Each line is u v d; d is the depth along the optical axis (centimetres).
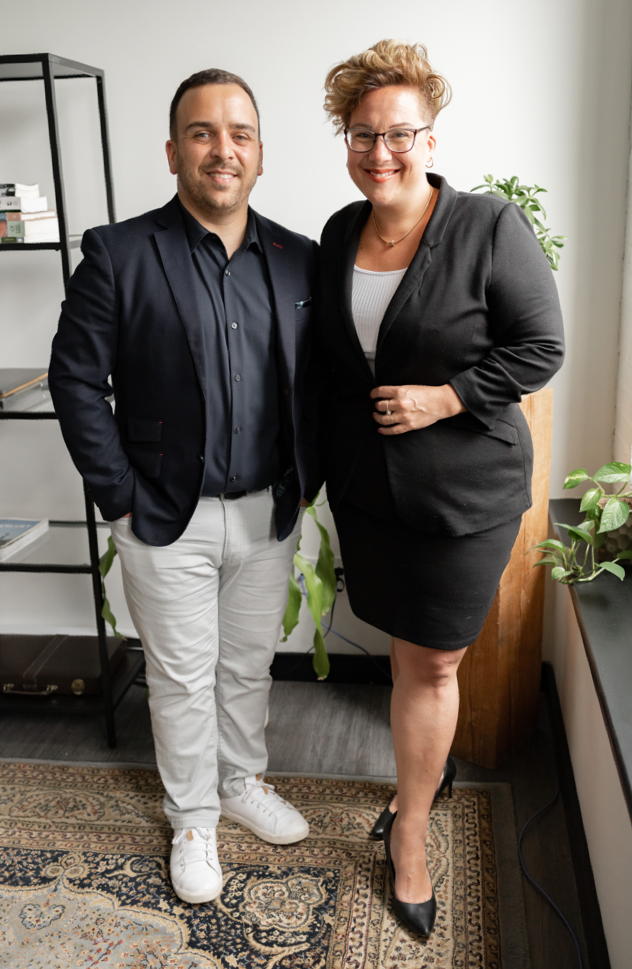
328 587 250
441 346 162
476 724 238
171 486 186
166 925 189
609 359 249
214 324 180
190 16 243
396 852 191
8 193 225
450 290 160
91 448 183
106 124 247
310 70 243
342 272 173
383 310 167
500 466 170
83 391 181
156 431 184
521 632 235
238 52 244
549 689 267
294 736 257
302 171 250
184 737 203
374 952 181
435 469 168
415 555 175
